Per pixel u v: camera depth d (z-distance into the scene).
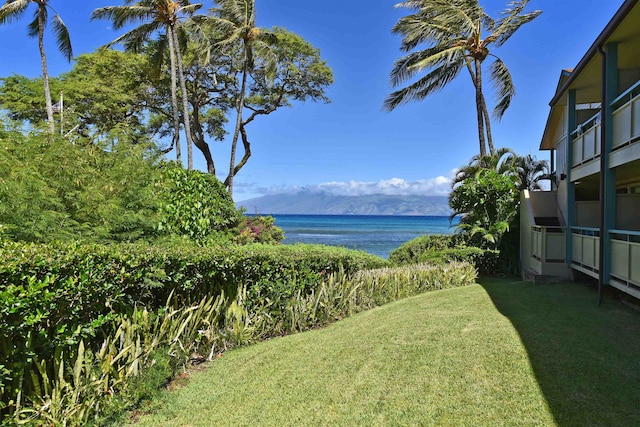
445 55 16.44
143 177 6.95
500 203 13.12
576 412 3.16
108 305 3.33
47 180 5.54
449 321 5.99
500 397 3.45
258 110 27.56
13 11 18.16
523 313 6.41
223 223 11.35
